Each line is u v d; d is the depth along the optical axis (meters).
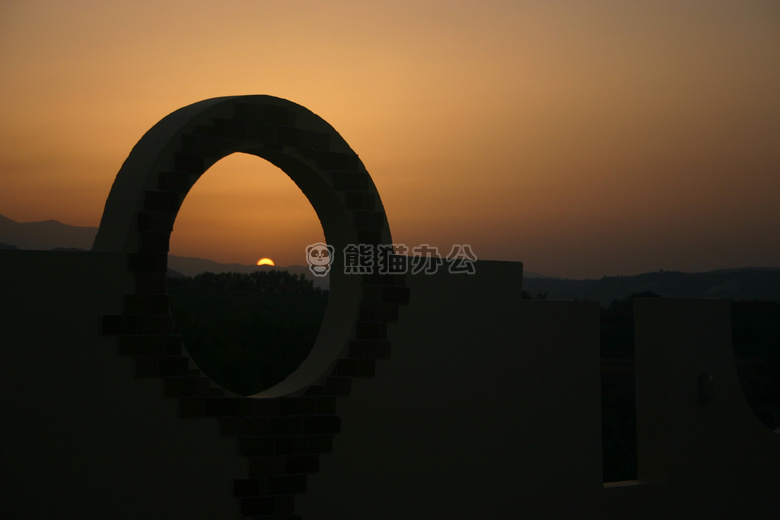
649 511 7.23
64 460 4.91
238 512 5.43
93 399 4.99
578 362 7.06
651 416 7.57
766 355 23.30
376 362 6.05
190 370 5.30
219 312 34.66
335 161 5.99
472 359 6.53
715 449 7.67
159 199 5.18
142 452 5.12
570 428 6.95
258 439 5.50
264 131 5.64
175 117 5.55
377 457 6.00
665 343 7.46
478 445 6.49
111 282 5.06
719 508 7.63
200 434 5.32
